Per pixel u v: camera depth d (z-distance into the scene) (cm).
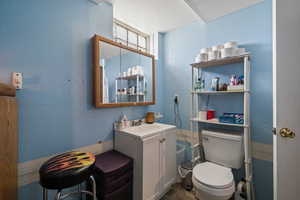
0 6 90
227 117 146
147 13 170
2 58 91
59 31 116
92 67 138
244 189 138
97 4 142
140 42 220
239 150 140
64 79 120
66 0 120
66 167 85
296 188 80
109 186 112
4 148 83
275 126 87
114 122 159
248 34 149
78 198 129
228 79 163
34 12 103
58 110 116
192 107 174
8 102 85
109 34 152
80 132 130
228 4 145
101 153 147
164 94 228
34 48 104
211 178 123
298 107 79
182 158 198
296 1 79
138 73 184
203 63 161
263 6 140
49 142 112
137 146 131
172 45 216
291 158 82
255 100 145
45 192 86
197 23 188
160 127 168
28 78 101
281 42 84
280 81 84
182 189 169
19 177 98
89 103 137
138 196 130
